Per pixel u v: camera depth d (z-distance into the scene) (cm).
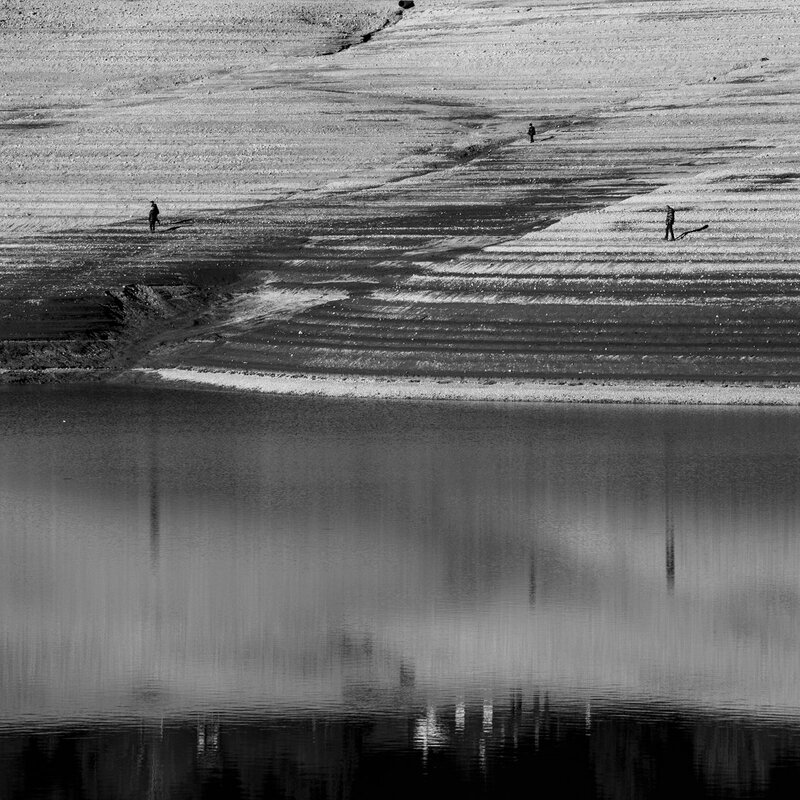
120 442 10306
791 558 7106
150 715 5009
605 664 5556
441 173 19488
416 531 7669
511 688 5294
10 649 5725
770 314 12731
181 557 7138
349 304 13888
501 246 14538
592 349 12606
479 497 8469
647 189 17888
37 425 11062
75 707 5097
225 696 5203
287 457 9725
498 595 6488
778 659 5619
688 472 9112
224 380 13050
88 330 14275
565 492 8619
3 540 7456
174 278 15625
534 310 13200
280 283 15438
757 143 19738
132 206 18438
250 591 6556
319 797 4331
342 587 6631
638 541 7450
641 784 4409
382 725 4919
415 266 15462
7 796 4341
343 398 12350
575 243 14450
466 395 12244
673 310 12925
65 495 8550
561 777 4478
